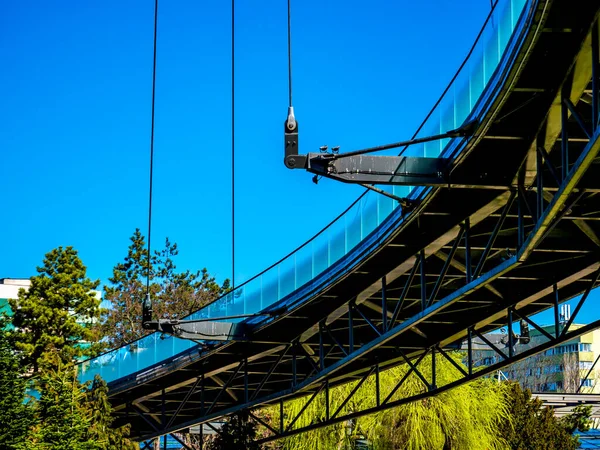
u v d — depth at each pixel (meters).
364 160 21.22
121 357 41.03
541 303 31.02
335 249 29.00
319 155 20.52
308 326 33.06
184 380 40.16
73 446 34.19
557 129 19.91
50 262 58.50
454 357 44.97
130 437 43.94
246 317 32.56
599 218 23.39
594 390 108.06
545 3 15.90
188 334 32.50
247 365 37.16
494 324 32.84
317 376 32.88
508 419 49.06
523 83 18.69
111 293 76.12
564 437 52.47
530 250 21.28
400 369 43.78
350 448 44.31
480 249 26.78
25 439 34.00
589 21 16.50
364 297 30.58
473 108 20.56
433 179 21.62
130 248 78.19
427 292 30.78
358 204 27.59
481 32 20.39
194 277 79.00
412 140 20.56
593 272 28.03
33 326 56.47
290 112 20.28
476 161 21.81
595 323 25.84
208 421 42.06
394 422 44.00
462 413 43.47
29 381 37.88
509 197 22.55
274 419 47.22
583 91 18.70
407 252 27.11
